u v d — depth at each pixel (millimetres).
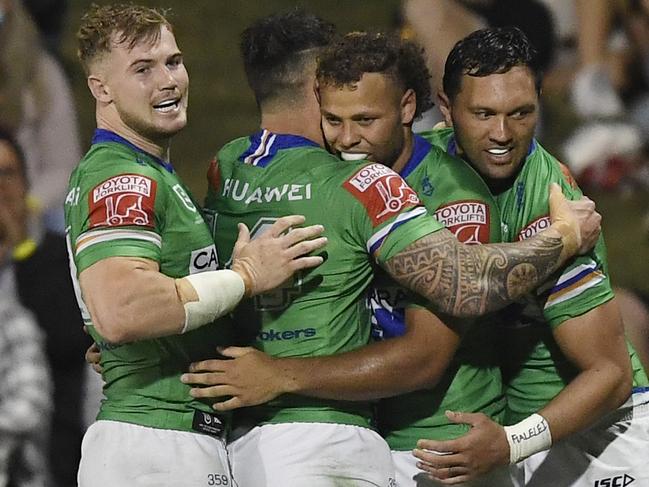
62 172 28703
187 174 34625
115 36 14539
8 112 28234
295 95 14953
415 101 14852
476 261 14109
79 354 23312
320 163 14648
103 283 13727
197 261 14547
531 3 32531
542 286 14984
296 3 40125
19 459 22391
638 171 34156
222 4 41094
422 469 14664
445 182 14836
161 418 14391
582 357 14953
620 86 34656
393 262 14172
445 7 30047
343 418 14609
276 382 14305
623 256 32531
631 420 16297
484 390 15367
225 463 14664
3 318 22672
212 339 14695
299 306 14570
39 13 29984
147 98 14570
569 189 15250
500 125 14508
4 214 23453
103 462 14297
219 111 37594
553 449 16266
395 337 14711
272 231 14281
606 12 34500
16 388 22375
